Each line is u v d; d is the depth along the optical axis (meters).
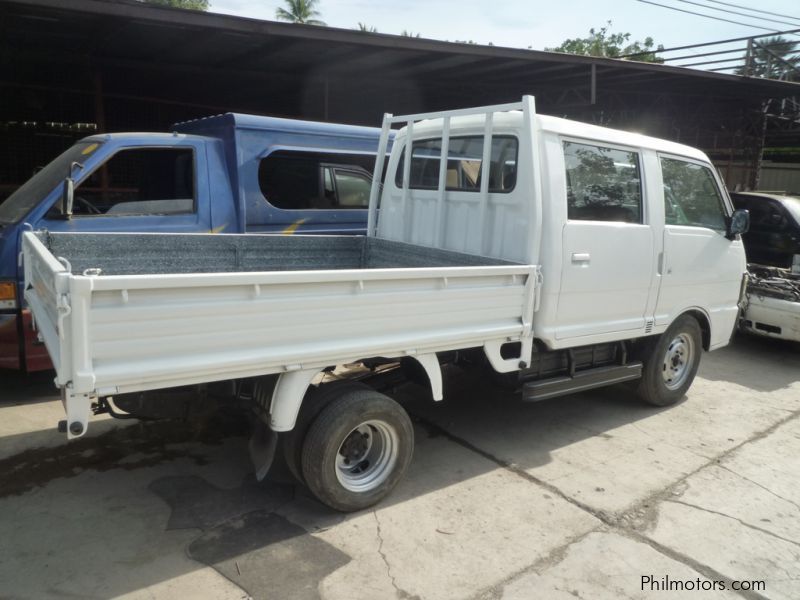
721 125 17.62
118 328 2.42
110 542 3.12
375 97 14.96
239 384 3.22
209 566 2.97
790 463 4.40
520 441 4.60
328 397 3.32
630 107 15.94
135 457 4.05
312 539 3.22
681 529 3.49
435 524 3.42
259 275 2.67
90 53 10.17
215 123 5.91
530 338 3.89
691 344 5.39
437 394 3.52
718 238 5.27
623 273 4.45
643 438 4.74
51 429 4.38
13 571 2.87
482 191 4.21
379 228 5.36
